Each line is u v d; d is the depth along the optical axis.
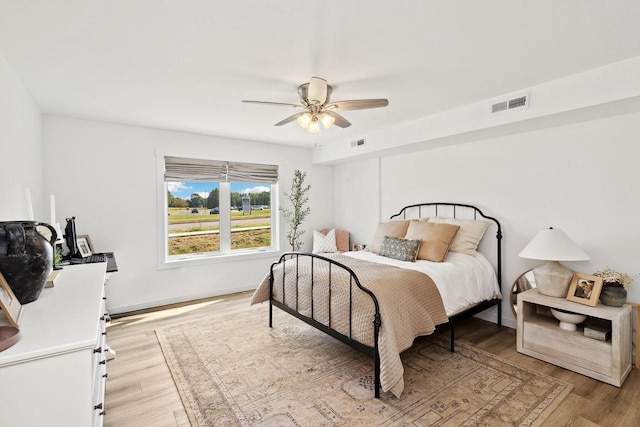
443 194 3.80
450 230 3.24
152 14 1.56
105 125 3.56
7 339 0.94
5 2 1.45
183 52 1.96
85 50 1.93
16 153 2.20
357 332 2.18
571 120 2.64
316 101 2.30
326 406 1.97
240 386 2.19
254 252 4.77
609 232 2.56
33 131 2.79
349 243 5.16
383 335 1.98
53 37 1.77
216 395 2.09
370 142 4.10
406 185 4.26
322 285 2.54
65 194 3.34
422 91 2.64
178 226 4.26
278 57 2.03
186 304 4.02
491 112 2.81
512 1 1.48
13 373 0.91
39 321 1.15
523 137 3.07
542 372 2.35
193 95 2.71
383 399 2.03
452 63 2.13
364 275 2.44
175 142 4.02
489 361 2.53
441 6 1.51
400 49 1.93
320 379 2.27
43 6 1.49
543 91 2.48
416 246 3.20
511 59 2.08
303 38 1.80
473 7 1.52
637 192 2.42
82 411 1.00
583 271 2.71
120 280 3.70
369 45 1.89
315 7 1.51
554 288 2.51
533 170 3.01
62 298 1.43
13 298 1.16
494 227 3.32
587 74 2.25
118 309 3.68
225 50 1.94
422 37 1.79
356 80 2.40
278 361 2.54
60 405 0.97
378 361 2.03
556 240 2.48
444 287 2.66
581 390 2.11
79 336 1.03
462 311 2.82
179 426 1.81
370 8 1.52
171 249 4.21
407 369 2.41
